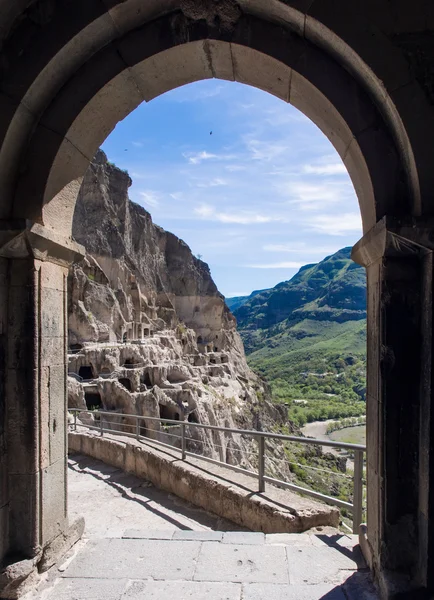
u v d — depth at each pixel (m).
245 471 6.34
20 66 3.54
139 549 4.20
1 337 3.65
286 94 4.12
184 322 61.44
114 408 21.94
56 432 4.07
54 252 3.97
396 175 3.43
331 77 3.54
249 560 3.96
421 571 3.25
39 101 3.73
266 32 3.63
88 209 41.56
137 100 4.31
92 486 7.47
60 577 3.75
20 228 3.52
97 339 30.56
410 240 3.16
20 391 3.69
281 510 5.14
